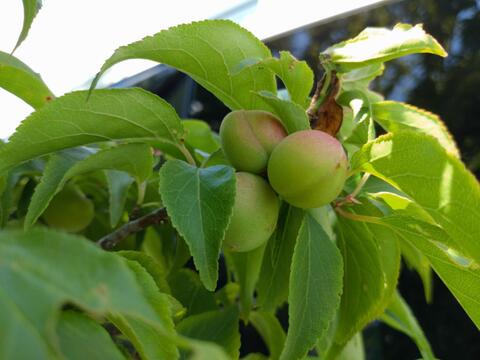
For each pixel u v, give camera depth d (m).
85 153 0.20
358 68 0.19
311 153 0.16
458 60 0.44
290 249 0.19
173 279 0.23
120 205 0.21
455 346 0.43
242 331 0.37
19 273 0.08
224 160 0.19
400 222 0.17
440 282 0.44
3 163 0.18
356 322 0.19
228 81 0.19
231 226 0.16
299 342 0.16
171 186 0.16
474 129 0.44
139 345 0.13
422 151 0.15
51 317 0.08
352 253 0.19
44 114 0.17
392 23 0.44
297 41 0.43
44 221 0.23
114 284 0.09
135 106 0.18
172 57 0.18
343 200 0.18
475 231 0.15
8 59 0.20
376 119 0.20
